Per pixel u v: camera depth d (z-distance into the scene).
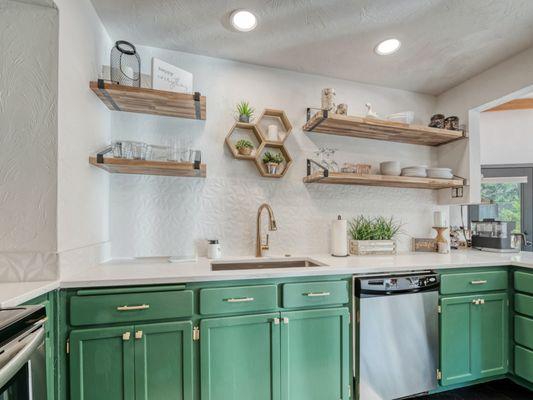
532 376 1.65
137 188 1.85
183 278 1.32
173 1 1.46
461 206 2.62
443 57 1.96
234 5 1.49
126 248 1.82
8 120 1.15
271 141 1.99
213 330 1.34
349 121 1.93
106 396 1.22
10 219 1.15
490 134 3.32
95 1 1.47
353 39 1.77
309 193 2.16
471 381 1.76
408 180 2.06
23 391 0.79
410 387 1.60
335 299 1.51
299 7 1.49
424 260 1.83
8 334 0.73
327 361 1.49
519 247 2.26
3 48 1.15
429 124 2.31
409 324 1.61
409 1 1.44
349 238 2.24
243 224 2.01
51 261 1.18
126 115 1.85
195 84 1.96
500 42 1.79
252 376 1.38
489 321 1.77
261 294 1.40
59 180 1.20
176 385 1.29
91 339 1.21
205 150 1.97
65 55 1.24
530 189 3.19
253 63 2.07
